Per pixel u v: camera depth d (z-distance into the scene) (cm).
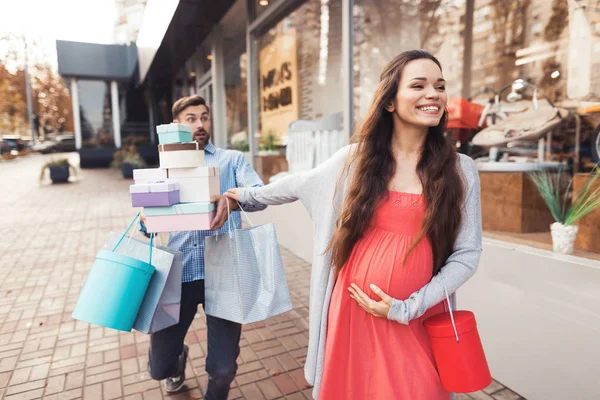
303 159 486
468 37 471
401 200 120
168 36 814
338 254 125
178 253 162
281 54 587
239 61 716
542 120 293
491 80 446
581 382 184
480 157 316
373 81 448
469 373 112
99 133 1916
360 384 123
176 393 236
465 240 119
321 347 131
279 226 538
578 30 324
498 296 221
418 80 115
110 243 159
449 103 333
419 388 116
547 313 196
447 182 116
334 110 539
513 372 216
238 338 185
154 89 1684
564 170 258
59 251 539
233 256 155
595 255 196
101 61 1777
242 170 195
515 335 213
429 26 500
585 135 274
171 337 185
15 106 2772
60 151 3002
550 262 193
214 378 180
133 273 142
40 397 234
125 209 858
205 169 149
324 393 125
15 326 324
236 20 706
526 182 244
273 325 321
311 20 536
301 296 373
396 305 112
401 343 118
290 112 573
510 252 212
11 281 425
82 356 279
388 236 121
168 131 151
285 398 231
